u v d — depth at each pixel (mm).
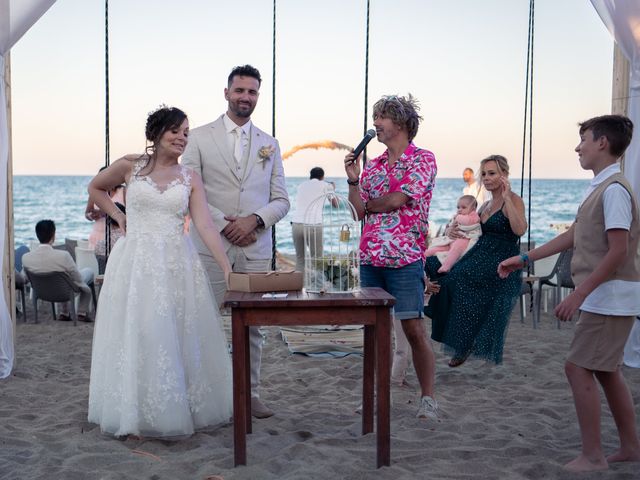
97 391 3572
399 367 4566
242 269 3717
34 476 2885
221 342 3602
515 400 4223
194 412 3461
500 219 4734
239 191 3732
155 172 3525
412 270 3611
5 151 4828
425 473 2873
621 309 2805
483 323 4727
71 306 7480
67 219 35438
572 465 2893
